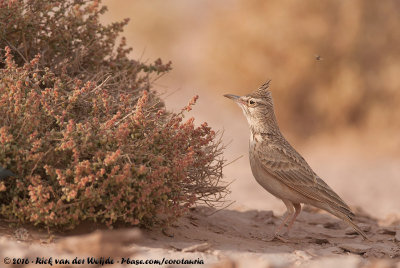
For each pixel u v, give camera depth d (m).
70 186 12.75
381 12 42.53
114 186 13.36
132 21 57.62
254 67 42.31
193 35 56.78
